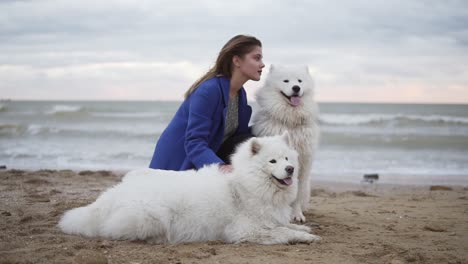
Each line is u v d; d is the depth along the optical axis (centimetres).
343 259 399
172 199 441
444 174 1323
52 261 372
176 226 441
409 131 2336
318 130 605
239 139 561
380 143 1981
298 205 585
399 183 1155
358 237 495
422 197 884
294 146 573
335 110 5241
